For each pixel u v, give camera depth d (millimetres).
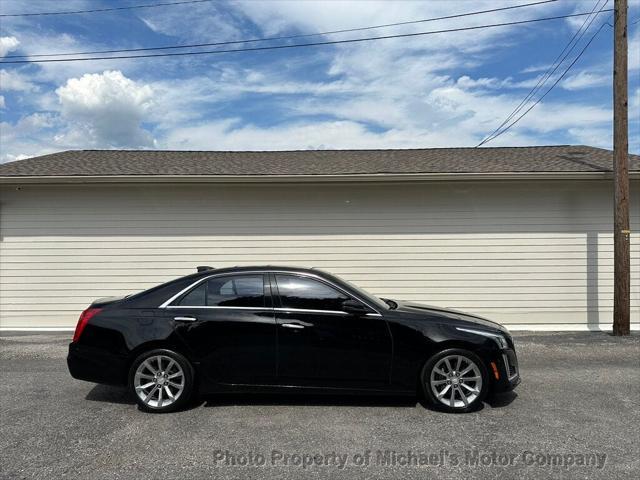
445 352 4738
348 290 4934
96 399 5168
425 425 4402
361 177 9023
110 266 9469
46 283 9438
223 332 4781
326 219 9500
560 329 9273
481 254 9398
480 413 4715
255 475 3453
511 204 9383
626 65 8547
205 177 9062
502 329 5062
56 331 9266
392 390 4801
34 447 3932
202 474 3467
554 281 9344
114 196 9469
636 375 6055
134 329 4789
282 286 4938
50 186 9359
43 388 5562
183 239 9500
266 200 9531
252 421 4500
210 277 5012
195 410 4801
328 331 4766
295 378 4777
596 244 9305
